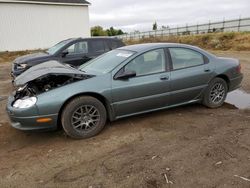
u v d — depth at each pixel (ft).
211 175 9.75
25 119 12.46
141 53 14.90
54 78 14.35
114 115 14.33
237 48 66.95
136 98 14.49
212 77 16.92
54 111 12.69
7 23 73.92
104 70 14.64
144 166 10.57
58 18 82.43
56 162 11.30
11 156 12.07
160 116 16.37
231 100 19.56
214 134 13.33
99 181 9.72
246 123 14.66
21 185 9.74
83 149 12.43
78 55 27.61
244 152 11.31
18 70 25.49
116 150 12.16
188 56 16.37
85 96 13.35
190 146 12.12
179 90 15.80
